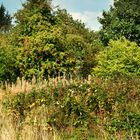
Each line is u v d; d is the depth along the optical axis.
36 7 21.84
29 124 12.88
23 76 20.81
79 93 13.77
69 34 27.41
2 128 11.55
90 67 25.92
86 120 12.80
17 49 21.19
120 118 12.36
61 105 13.34
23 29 21.62
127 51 19.72
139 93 13.57
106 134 11.96
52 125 12.83
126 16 31.03
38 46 20.91
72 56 21.72
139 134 12.00
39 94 14.34
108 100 13.23
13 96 14.87
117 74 16.52
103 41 31.67
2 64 20.30
